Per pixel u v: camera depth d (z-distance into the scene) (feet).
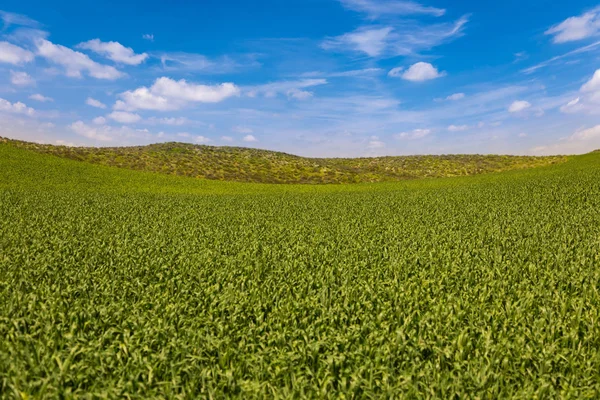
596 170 175.94
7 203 101.91
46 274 36.60
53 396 17.74
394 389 18.39
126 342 22.02
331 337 23.25
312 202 128.16
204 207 110.83
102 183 186.29
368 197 144.77
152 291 32.01
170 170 275.39
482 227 67.46
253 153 379.14
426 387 18.56
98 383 19.04
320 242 55.93
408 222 76.02
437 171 324.19
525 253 45.06
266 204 121.29
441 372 19.97
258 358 21.04
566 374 20.34
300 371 20.02
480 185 170.09
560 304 28.27
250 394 18.33
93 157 277.23
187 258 43.70
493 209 93.30
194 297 30.30
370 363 20.38
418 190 171.94
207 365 20.79
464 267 39.04
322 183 279.69
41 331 23.82
